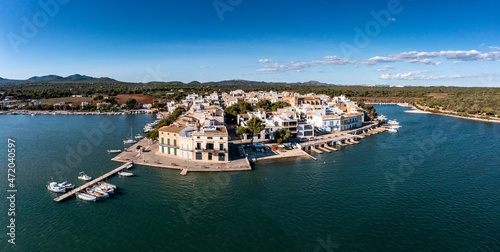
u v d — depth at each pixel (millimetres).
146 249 47312
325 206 62469
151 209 60688
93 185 70812
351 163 94562
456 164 92875
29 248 47375
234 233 52031
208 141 90625
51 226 53750
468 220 56531
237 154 101062
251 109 188375
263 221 56156
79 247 47719
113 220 56125
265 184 74875
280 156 101625
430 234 51719
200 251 46969
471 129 162125
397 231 52625
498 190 71188
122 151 106188
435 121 196000
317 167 90000
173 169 85125
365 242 49344
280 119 126125
